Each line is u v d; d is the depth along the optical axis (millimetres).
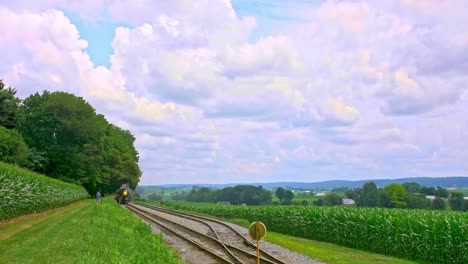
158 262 17000
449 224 22438
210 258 21766
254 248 25734
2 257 14867
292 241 31078
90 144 89812
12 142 61094
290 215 39062
